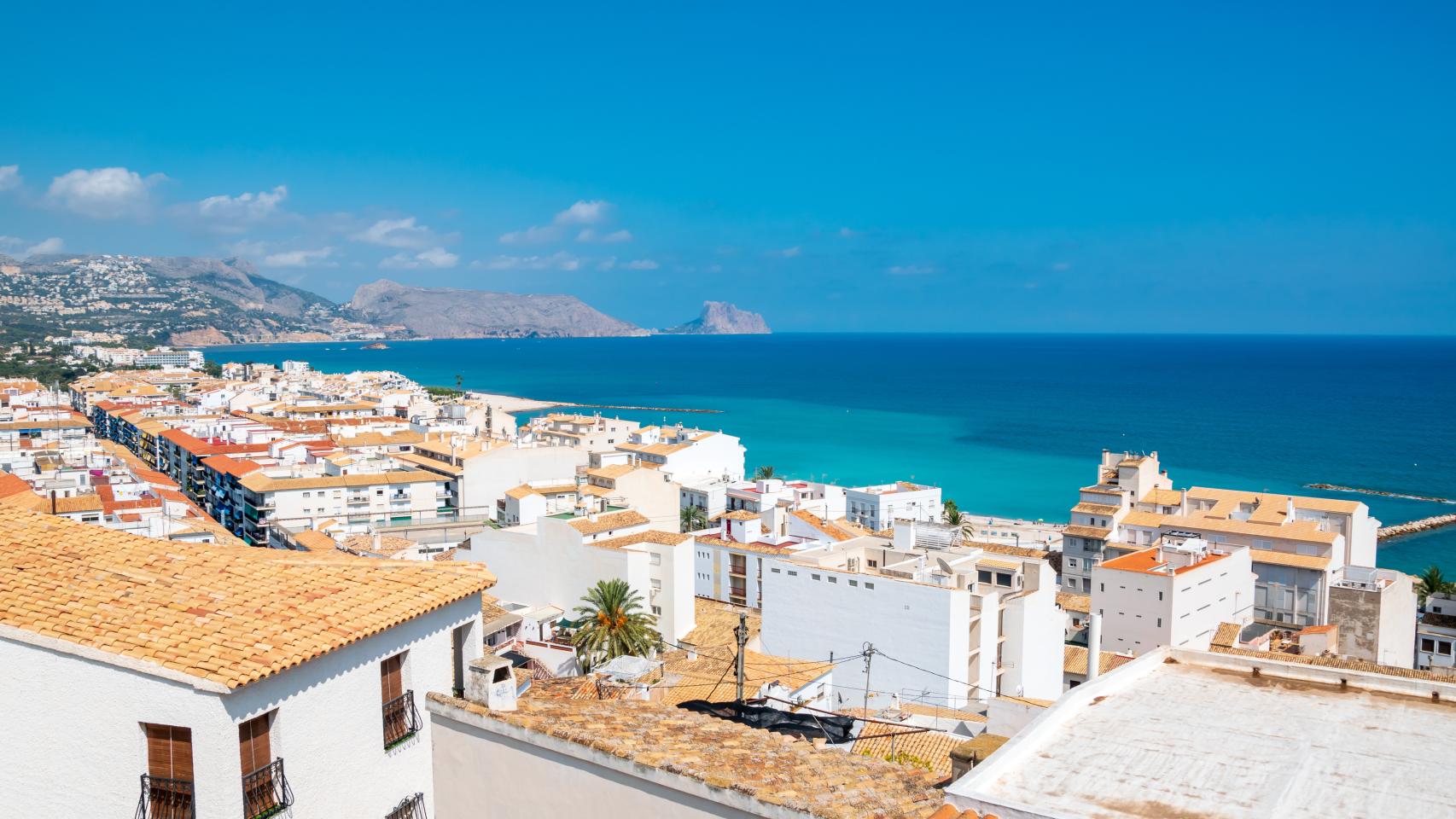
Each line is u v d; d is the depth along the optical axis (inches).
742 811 682.8
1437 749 729.6
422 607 934.4
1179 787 673.6
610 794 746.8
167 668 772.6
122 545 1015.6
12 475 5152.6
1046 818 619.2
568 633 3361.2
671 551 3580.2
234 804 772.0
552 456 7721.5
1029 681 3270.2
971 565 3686.0
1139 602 4165.8
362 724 885.2
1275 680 890.7
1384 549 7534.5
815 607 3238.2
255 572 970.7
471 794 829.2
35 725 821.2
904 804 717.9
